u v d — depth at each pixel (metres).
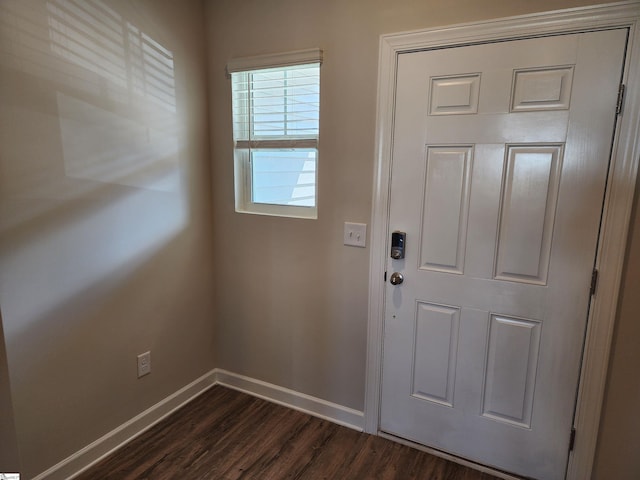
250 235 2.37
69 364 1.76
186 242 2.32
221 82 2.29
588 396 1.66
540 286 1.69
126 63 1.88
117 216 1.91
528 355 1.75
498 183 1.70
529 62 1.58
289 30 2.04
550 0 1.52
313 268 2.19
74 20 1.64
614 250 1.54
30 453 1.65
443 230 1.83
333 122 2.00
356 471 1.89
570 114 1.55
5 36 1.43
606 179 1.53
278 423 2.24
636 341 1.57
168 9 2.06
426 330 1.94
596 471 1.71
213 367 2.64
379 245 1.97
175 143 2.19
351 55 1.91
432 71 1.75
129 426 2.07
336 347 2.19
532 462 1.81
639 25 1.41
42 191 1.59
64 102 1.63
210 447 2.04
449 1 1.68
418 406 2.02
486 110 1.68
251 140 2.30
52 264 1.65
